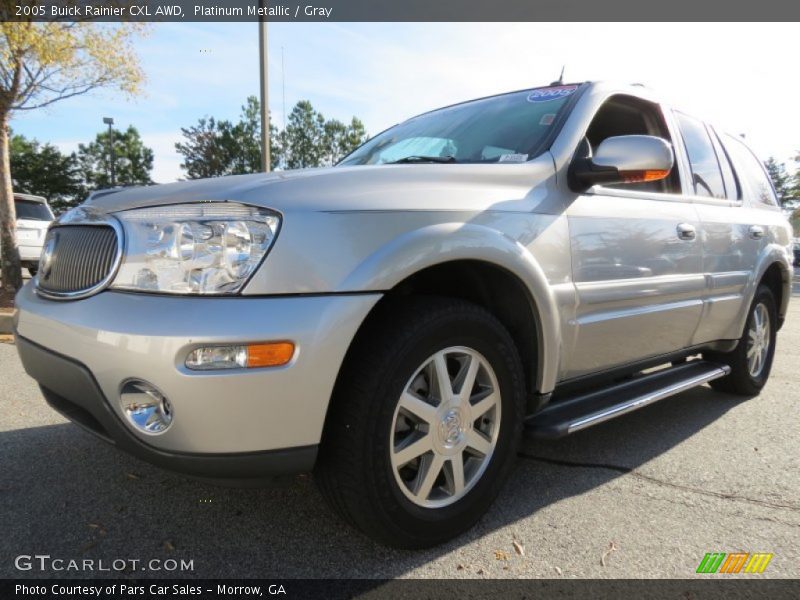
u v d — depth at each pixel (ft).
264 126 31.53
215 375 5.47
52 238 7.68
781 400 13.97
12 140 167.53
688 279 10.54
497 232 7.20
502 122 9.61
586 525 7.64
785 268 14.60
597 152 8.23
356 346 6.31
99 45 25.91
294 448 5.82
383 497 6.30
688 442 10.88
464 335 6.93
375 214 6.32
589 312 8.59
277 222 5.87
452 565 6.66
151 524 7.43
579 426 8.29
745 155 14.60
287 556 6.77
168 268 5.89
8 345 18.70
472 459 7.45
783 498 8.55
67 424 10.96
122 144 194.80
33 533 7.18
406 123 11.62
